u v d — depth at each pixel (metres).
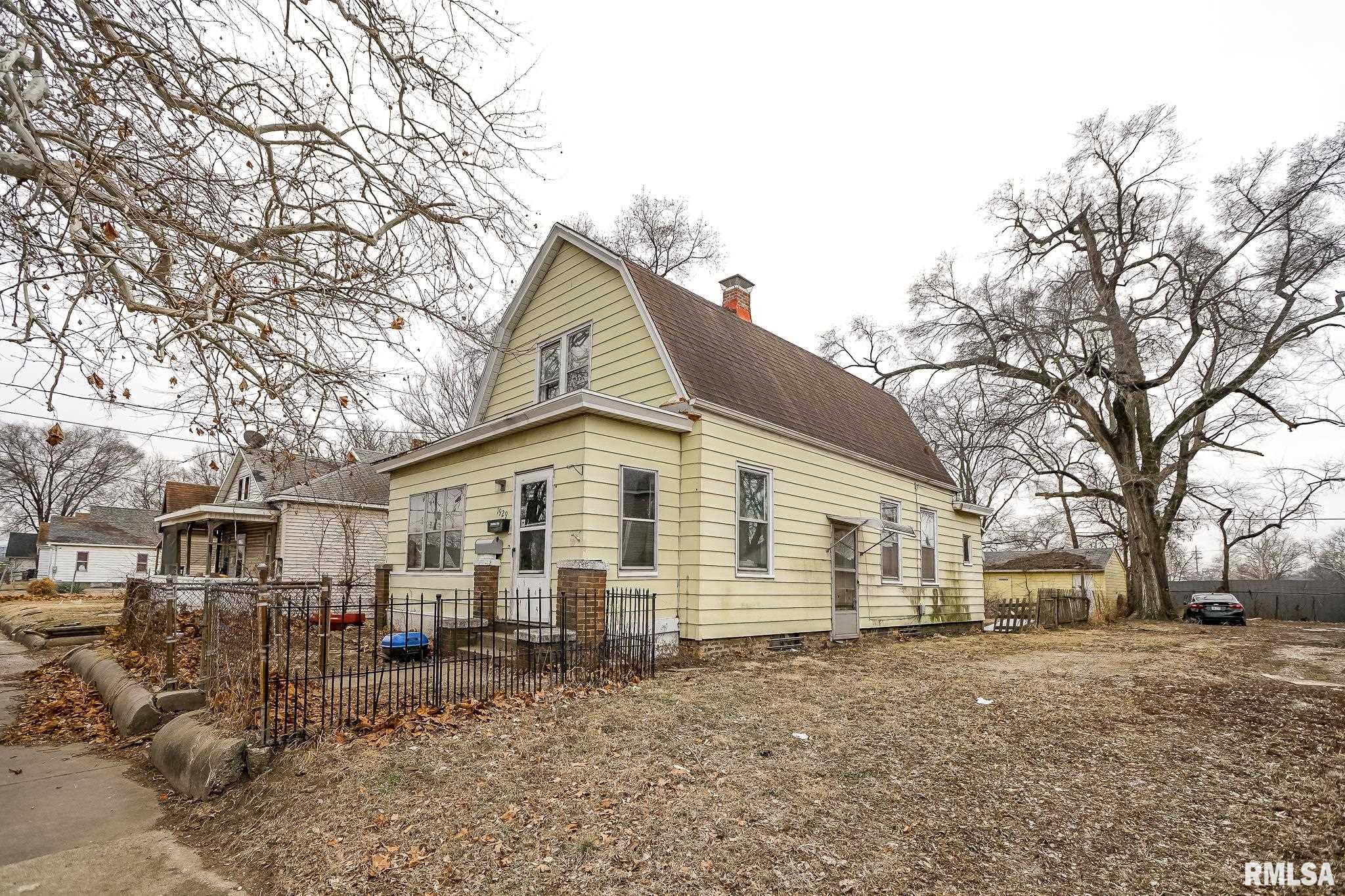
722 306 16.14
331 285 5.19
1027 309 21.27
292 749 5.24
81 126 4.50
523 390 13.89
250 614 5.68
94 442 45.34
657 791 4.62
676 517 10.49
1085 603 22.94
